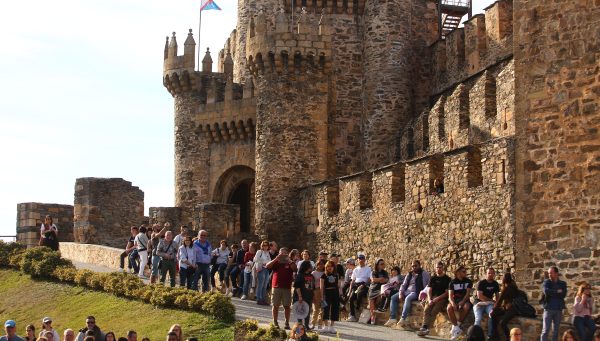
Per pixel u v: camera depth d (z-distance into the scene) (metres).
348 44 66.75
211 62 70.56
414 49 66.88
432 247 46.22
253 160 66.75
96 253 55.22
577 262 31.73
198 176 69.06
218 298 37.56
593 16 31.95
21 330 43.34
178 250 43.78
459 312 34.12
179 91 70.25
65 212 63.44
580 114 31.98
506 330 32.03
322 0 67.19
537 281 32.44
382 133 65.00
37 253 50.78
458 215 44.41
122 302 41.91
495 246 41.81
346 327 37.22
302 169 61.53
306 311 35.12
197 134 69.38
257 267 42.66
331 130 63.38
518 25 33.19
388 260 49.94
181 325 36.78
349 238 53.81
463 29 62.62
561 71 32.38
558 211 32.16
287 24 62.19
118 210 61.84
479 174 44.22
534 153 32.69
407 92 65.62
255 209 62.44
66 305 44.12
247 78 67.25
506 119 49.78
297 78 62.03
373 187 51.56
